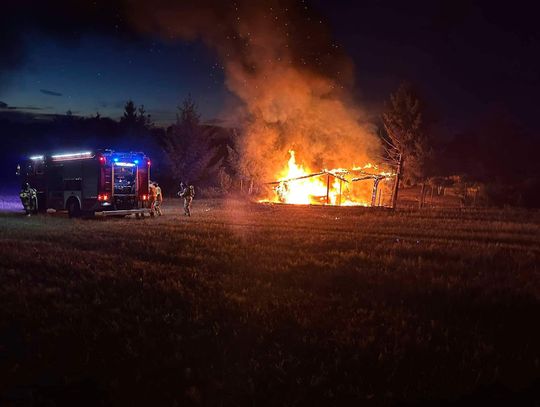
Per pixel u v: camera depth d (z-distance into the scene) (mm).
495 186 34812
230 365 5293
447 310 7156
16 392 4820
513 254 11977
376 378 4941
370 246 12977
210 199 36312
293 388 4754
